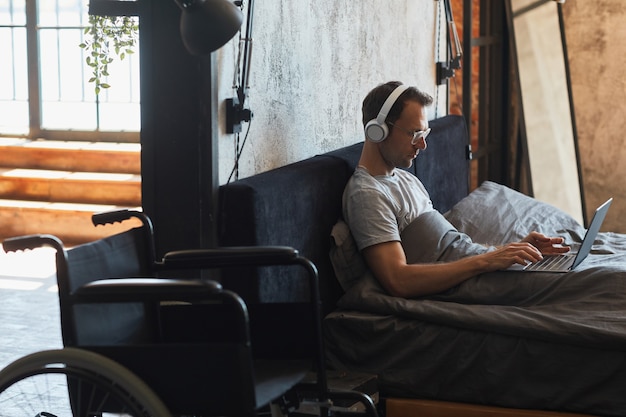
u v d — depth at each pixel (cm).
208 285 200
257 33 304
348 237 319
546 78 560
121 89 725
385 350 297
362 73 402
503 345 284
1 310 465
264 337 250
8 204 651
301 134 343
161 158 279
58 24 729
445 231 327
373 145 327
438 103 512
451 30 523
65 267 216
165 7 273
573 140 584
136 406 206
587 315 280
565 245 367
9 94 752
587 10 590
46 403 342
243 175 299
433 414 291
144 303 252
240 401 208
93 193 659
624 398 274
